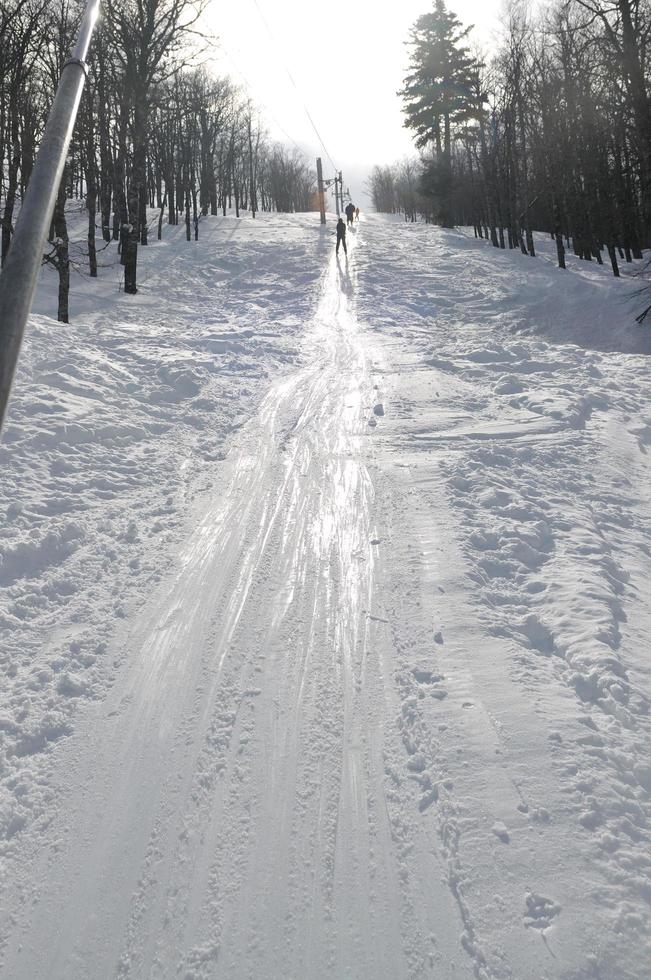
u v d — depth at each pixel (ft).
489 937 7.98
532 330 65.77
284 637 14.34
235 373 36.01
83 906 8.64
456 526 18.83
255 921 8.44
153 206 178.09
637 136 66.13
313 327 54.90
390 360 40.93
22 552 17.11
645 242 140.77
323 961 7.93
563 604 15.10
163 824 9.86
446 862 9.02
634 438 28.04
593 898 8.27
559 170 104.53
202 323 55.72
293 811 10.04
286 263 93.40
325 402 31.91
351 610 15.24
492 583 16.28
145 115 66.49
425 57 150.00
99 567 17.13
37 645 13.98
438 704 11.98
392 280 82.84
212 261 93.97
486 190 134.51
